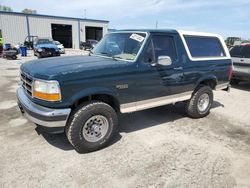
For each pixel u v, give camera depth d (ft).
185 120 18.04
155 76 14.51
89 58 14.53
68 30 131.13
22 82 13.99
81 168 11.19
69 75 11.17
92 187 9.93
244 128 16.90
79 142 12.12
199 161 12.16
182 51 16.10
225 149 13.56
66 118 11.39
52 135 14.43
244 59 28.50
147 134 15.23
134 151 12.94
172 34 15.62
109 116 12.84
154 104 15.19
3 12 104.22
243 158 12.63
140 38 14.29
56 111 11.12
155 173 11.02
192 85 17.20
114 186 10.03
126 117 18.22
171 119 18.15
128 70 13.12
